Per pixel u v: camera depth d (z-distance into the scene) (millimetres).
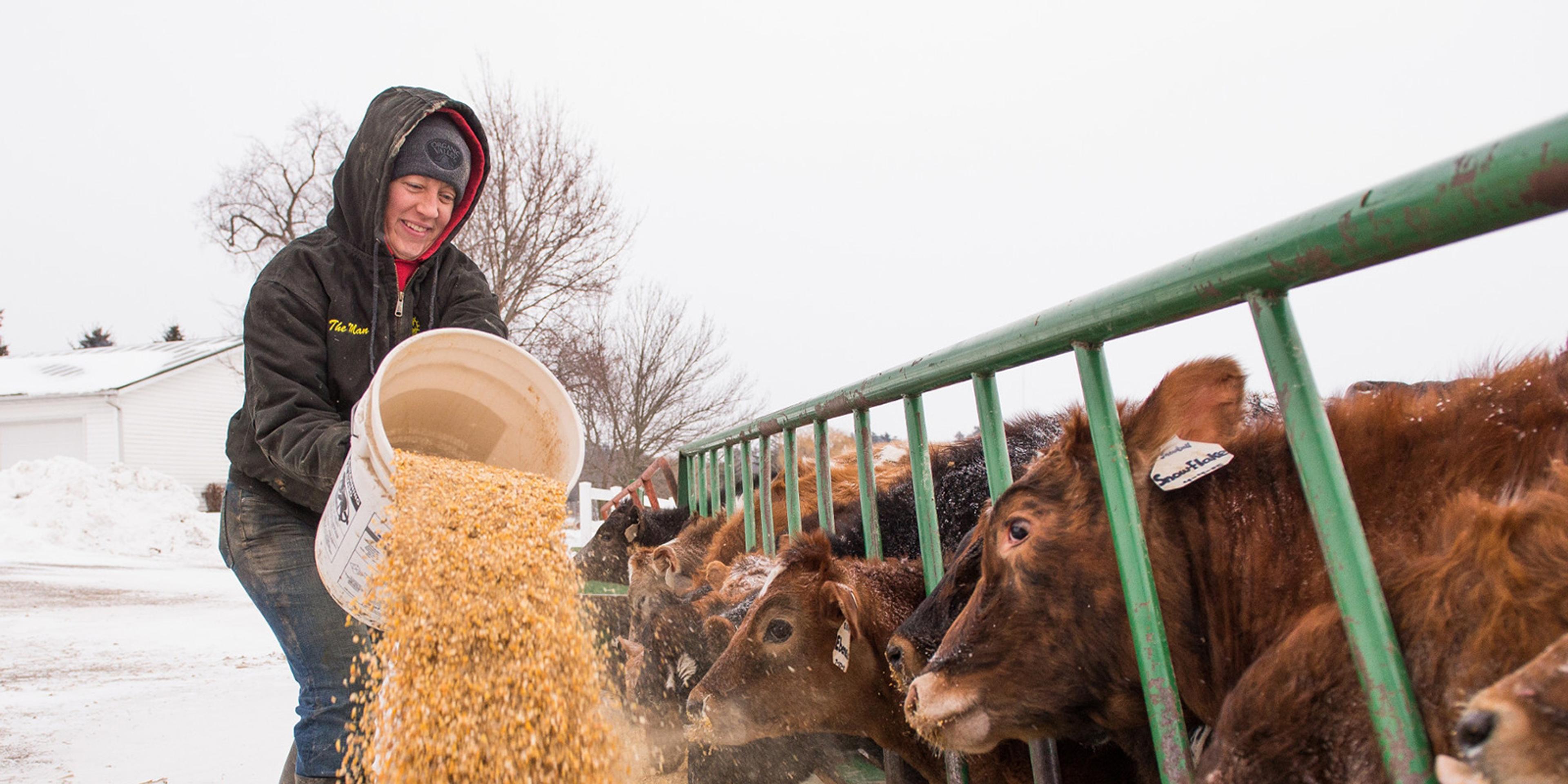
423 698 2062
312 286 2809
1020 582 1938
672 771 3658
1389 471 1579
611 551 6523
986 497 3791
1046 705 1927
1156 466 1788
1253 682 1451
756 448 6410
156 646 7418
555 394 2732
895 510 4152
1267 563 1661
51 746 4371
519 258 24906
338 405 2912
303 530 2771
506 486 2410
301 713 2766
